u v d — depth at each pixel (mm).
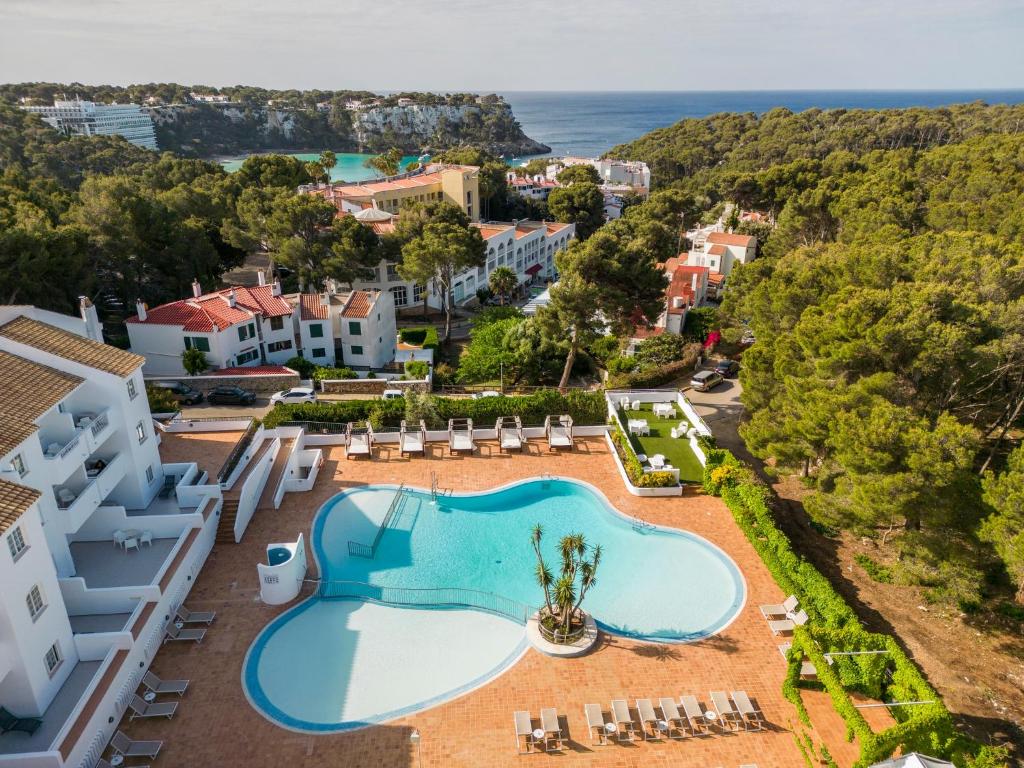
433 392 52938
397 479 37125
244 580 28266
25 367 25750
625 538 32500
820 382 32219
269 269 80500
